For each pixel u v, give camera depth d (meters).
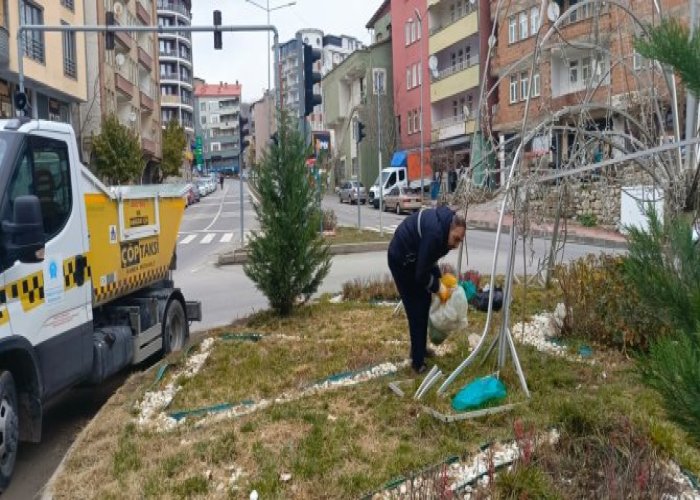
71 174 5.99
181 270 18.73
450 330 6.37
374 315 9.44
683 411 2.22
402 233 6.16
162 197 8.63
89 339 6.18
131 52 52.19
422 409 5.36
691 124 6.27
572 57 18.45
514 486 3.85
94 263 6.55
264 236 9.52
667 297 2.60
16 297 4.96
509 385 5.82
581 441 4.35
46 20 30.02
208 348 8.07
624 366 6.29
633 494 3.62
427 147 47.78
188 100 121.62
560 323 7.64
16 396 5.11
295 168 9.44
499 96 33.91
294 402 5.83
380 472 4.36
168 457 4.81
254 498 4.11
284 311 9.69
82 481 4.59
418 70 51.75
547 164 7.52
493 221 26.34
